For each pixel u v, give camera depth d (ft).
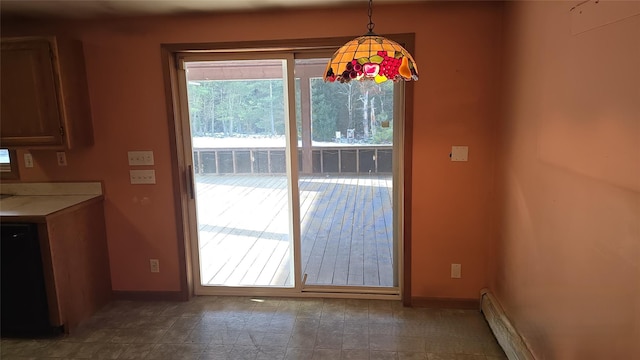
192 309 10.44
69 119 9.57
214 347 8.77
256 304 10.63
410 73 5.69
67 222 9.41
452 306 10.21
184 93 10.41
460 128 9.50
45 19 9.82
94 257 10.36
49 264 8.93
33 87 9.36
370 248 11.56
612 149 4.81
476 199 9.74
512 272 8.33
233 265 11.62
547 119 6.61
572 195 5.80
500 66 9.07
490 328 9.26
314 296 10.89
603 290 5.03
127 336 9.25
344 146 10.50
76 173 10.62
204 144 10.78
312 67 10.11
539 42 6.90
